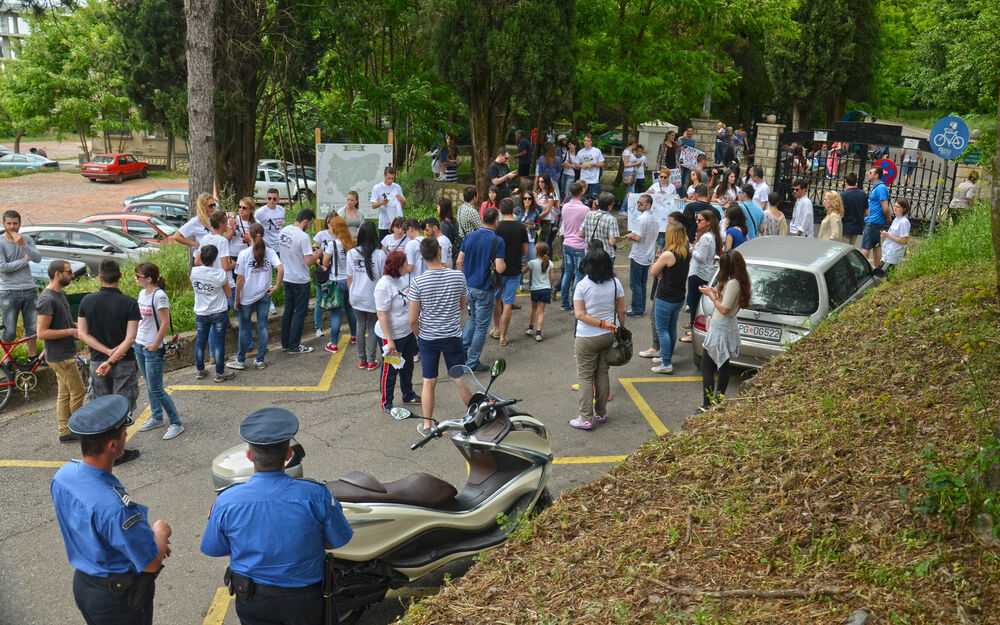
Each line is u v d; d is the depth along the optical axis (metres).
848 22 28.56
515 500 5.46
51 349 7.92
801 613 3.66
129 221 18.78
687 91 22.66
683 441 5.88
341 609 4.58
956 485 4.09
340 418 8.42
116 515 3.79
